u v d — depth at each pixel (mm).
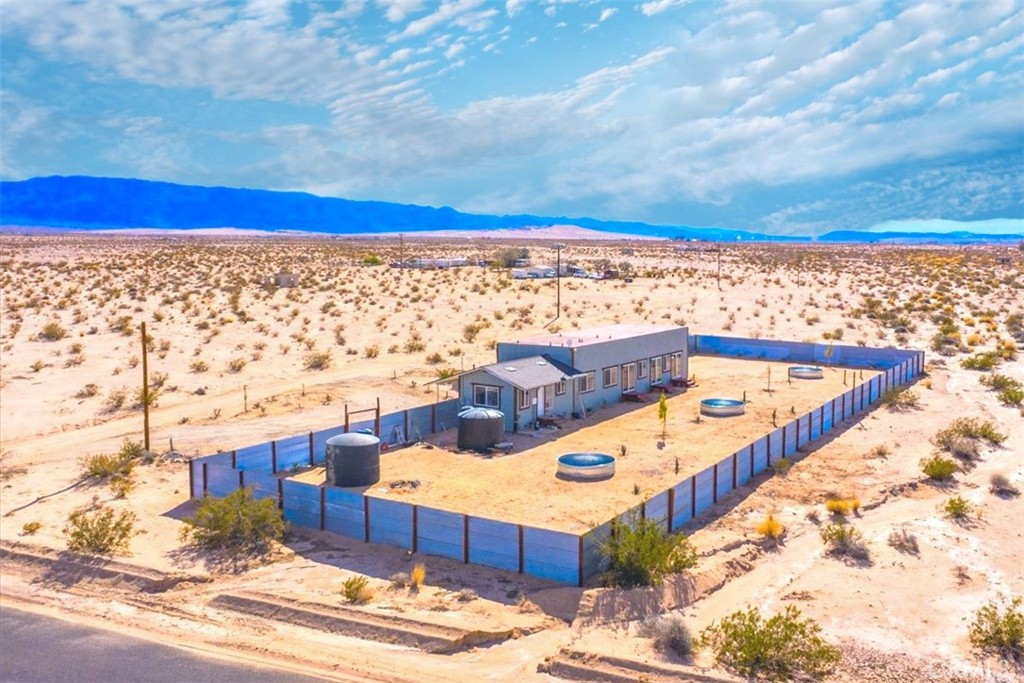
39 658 17812
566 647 17750
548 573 21547
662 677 16453
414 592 21031
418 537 23672
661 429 38000
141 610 20531
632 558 20906
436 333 65500
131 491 29781
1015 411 40750
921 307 78125
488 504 27328
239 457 30125
